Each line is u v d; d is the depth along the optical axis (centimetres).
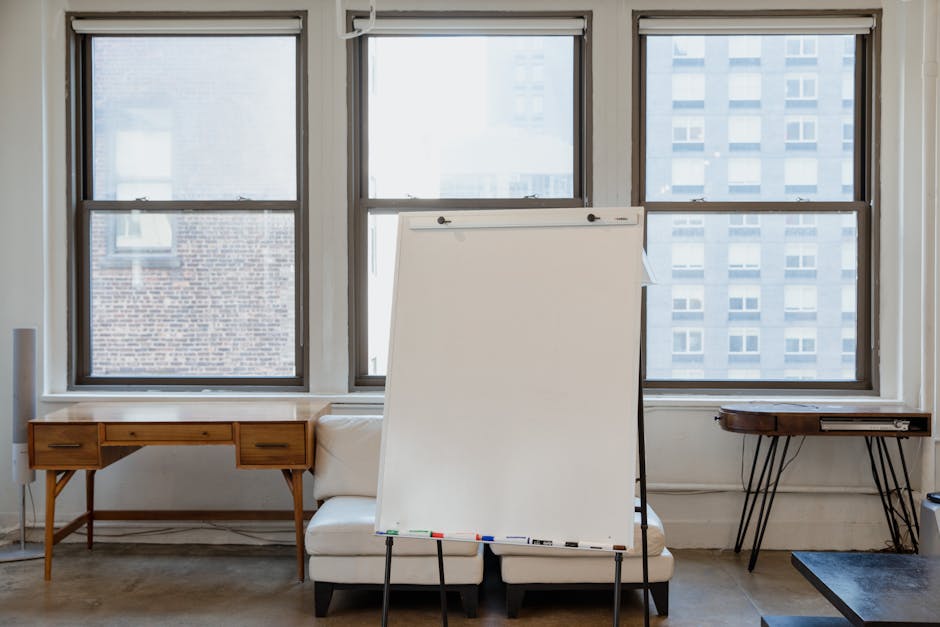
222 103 445
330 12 429
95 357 447
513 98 443
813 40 438
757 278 440
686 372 442
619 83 428
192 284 445
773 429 372
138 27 435
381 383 444
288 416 366
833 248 439
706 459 423
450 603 346
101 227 445
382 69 443
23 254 430
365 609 338
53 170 435
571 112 443
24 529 400
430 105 444
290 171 445
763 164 440
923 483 414
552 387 244
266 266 444
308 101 430
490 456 244
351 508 347
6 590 351
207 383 444
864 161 438
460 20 431
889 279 428
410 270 260
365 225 443
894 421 370
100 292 446
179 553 409
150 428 356
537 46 443
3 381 429
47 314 433
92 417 363
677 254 441
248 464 358
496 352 249
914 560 263
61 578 368
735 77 439
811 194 439
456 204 442
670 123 440
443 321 254
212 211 444
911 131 421
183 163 445
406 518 246
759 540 387
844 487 419
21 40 429
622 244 246
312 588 361
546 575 328
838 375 441
